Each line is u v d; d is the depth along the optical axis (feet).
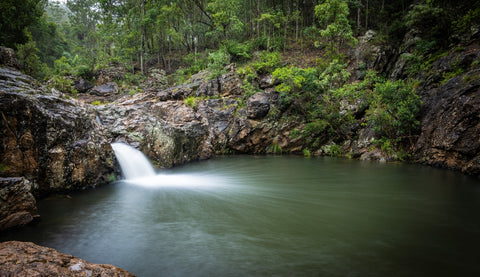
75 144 32.12
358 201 27.71
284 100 78.28
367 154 62.49
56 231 19.60
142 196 30.14
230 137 79.56
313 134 76.13
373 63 81.66
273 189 33.76
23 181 20.74
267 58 94.27
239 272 13.88
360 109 70.64
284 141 79.10
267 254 15.92
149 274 13.74
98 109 50.39
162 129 53.62
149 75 114.83
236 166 55.77
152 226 20.76
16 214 19.67
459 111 43.14
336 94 67.26
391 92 53.72
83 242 17.71
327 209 24.95
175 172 49.06
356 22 107.55
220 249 16.58
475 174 39.06
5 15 60.70
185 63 123.34
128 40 121.60
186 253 16.10
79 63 118.11
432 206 25.63
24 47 84.43
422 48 67.10
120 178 39.65
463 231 19.27
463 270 13.88
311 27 107.86
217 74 90.63
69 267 11.57
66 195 29.76
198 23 119.85
